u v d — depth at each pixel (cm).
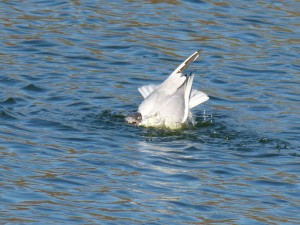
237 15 2409
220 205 1361
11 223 1253
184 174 1471
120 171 1467
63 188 1387
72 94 1841
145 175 1458
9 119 1672
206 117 1767
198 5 2467
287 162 1548
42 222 1262
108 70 2012
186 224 1283
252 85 1975
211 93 1916
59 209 1311
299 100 1892
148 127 1692
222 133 1686
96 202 1343
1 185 1381
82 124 1684
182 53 2142
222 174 1484
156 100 1717
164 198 1373
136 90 1905
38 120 1681
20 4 2398
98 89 1889
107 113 1755
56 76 1942
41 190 1375
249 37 2267
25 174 1430
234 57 2136
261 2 2517
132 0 2480
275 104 1864
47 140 1585
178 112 1698
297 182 1464
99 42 2175
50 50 2105
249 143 1639
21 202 1328
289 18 2408
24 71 1953
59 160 1497
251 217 1323
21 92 1828
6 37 2162
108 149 1566
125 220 1284
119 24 2295
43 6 2395
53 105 1772
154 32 2259
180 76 1727
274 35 2289
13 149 1530
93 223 1269
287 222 1313
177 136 1661
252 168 1516
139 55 2116
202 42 2216
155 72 2020
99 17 2333
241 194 1407
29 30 2214
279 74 2045
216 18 2377
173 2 2481
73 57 2070
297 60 2138
